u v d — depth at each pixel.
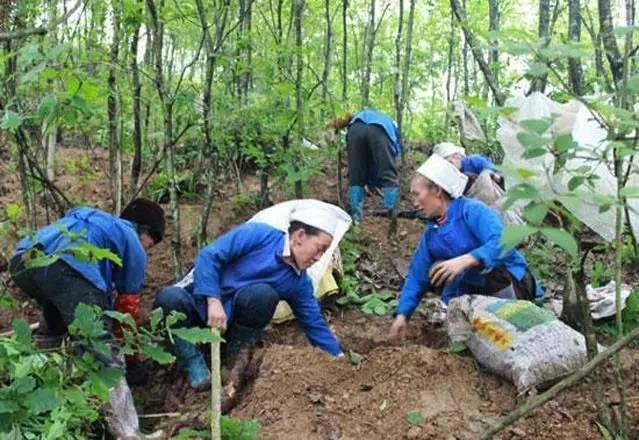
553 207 2.04
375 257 6.11
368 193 7.87
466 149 6.71
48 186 4.92
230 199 6.79
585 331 2.94
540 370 3.60
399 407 3.61
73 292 3.80
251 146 5.79
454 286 4.46
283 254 4.19
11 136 4.81
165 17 5.14
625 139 2.36
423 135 10.34
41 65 2.97
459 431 3.44
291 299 4.31
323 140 6.68
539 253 5.52
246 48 5.48
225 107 5.52
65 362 2.72
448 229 4.29
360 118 6.43
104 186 6.93
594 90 3.95
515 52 2.15
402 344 4.71
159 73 5.08
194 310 4.25
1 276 5.00
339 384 3.84
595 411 3.49
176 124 6.16
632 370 3.85
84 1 4.88
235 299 4.19
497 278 4.39
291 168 5.71
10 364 2.74
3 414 2.50
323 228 4.05
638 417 3.42
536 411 3.50
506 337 3.73
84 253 2.91
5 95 4.20
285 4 7.30
